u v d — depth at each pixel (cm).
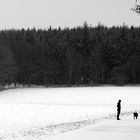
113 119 3184
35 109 4950
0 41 15288
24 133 2331
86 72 14362
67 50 15125
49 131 2377
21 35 17650
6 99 8000
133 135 1975
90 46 15975
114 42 15100
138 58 14138
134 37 15662
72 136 1962
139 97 7556
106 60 14862
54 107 5375
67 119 3500
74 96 8181
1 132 2442
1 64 12900
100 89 10181
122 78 13725
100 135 1994
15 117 3725
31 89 11044
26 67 14088
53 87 12475
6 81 12775
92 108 5141
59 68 14412
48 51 15150
